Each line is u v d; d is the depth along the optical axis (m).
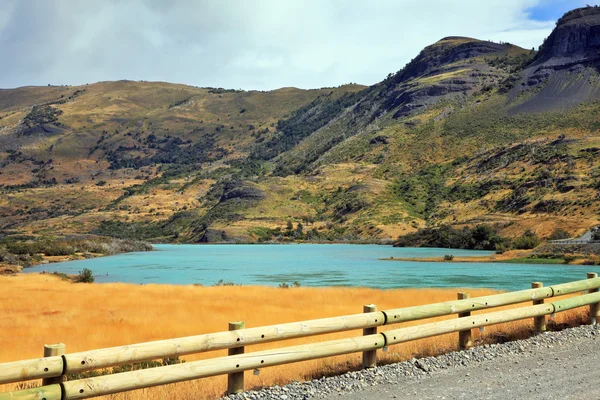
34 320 25.30
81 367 7.32
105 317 26.11
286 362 8.95
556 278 61.50
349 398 8.29
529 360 10.38
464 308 11.45
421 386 8.80
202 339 8.27
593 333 12.73
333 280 64.38
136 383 7.59
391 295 35.97
